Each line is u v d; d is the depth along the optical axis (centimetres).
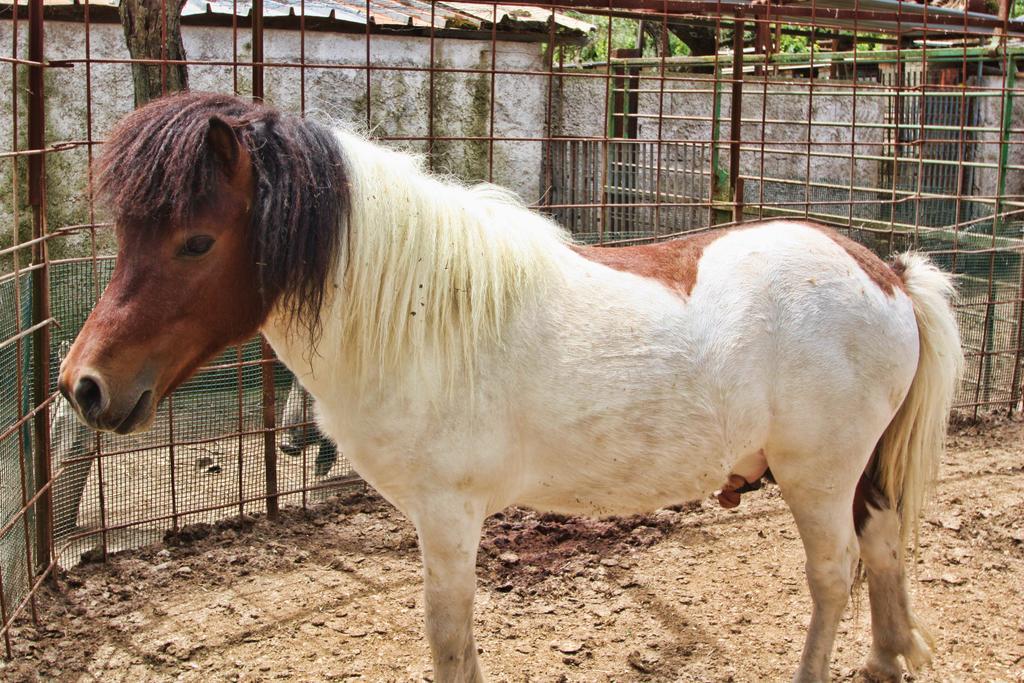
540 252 245
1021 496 447
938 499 443
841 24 596
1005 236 574
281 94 782
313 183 216
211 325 219
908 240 585
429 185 240
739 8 452
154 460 467
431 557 240
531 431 241
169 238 207
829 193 977
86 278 391
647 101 998
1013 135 965
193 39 745
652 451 247
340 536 405
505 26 848
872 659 302
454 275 232
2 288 318
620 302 245
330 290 228
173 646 320
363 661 314
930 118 900
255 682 302
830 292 253
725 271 254
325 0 846
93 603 346
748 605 353
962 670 312
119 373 207
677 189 851
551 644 325
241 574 371
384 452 237
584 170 882
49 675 303
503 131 884
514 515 423
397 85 827
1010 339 568
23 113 725
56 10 699
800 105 1003
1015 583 371
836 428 255
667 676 308
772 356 251
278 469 466
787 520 425
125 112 746
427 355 231
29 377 345
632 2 422
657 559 387
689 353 245
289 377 464
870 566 294
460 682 249
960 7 852
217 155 207
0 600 304
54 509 372
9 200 725
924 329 275
